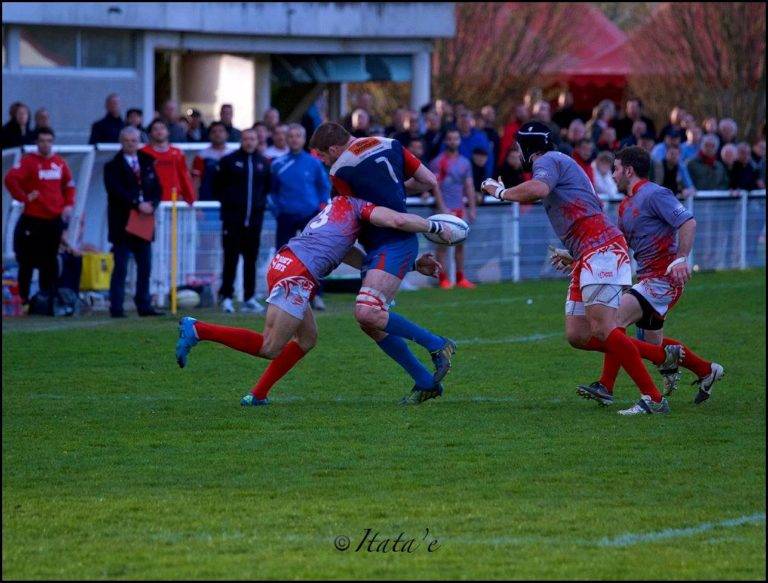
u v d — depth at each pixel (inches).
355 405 1336.1
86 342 1808.6
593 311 1277.1
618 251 1273.4
